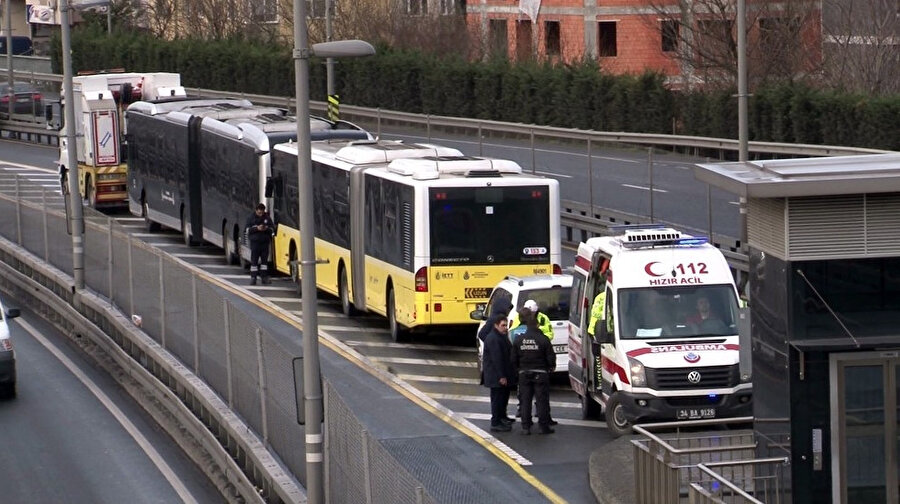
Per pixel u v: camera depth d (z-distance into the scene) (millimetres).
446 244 54094
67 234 64250
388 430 42781
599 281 42531
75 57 173000
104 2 63844
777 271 29312
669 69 129375
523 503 34812
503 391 42094
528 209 54594
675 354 39344
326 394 30141
